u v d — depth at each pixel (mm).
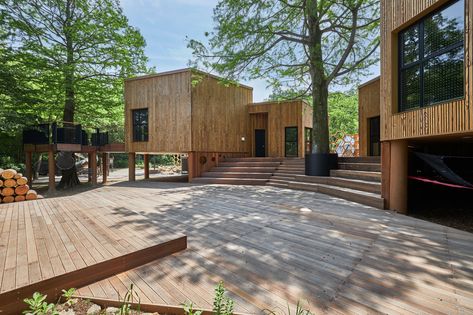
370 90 10102
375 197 5164
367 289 2027
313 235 3436
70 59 11125
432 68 3869
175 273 2342
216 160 11742
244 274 2311
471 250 2842
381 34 5008
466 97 3211
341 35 9039
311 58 8328
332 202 5785
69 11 11070
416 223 3990
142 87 11289
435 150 5863
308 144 14703
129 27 11828
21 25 9773
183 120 10438
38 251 2469
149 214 4703
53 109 11867
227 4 8172
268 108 13734
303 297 1919
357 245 3035
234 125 12844
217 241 3238
